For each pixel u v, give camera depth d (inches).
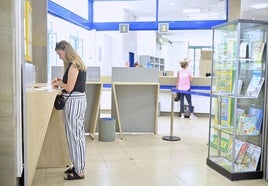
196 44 649.0
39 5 153.6
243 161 132.7
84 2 315.0
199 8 381.4
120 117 215.8
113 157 154.8
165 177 126.3
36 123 82.0
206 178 126.1
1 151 69.1
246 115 132.7
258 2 132.3
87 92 206.7
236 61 127.6
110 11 343.9
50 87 115.5
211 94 150.2
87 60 326.0
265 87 127.1
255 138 133.9
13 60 68.2
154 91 215.5
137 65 309.6
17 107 69.3
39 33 154.1
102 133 190.4
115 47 373.1
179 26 314.0
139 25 321.1
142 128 217.8
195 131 226.4
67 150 138.0
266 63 127.2
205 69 319.3
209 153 147.0
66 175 124.6
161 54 588.4
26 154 72.2
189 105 288.5
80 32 310.3
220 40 143.6
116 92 213.6
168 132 221.6
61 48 117.0
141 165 142.1
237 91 128.6
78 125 120.0
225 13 309.6
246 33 129.5
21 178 73.2
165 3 355.9
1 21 67.2
